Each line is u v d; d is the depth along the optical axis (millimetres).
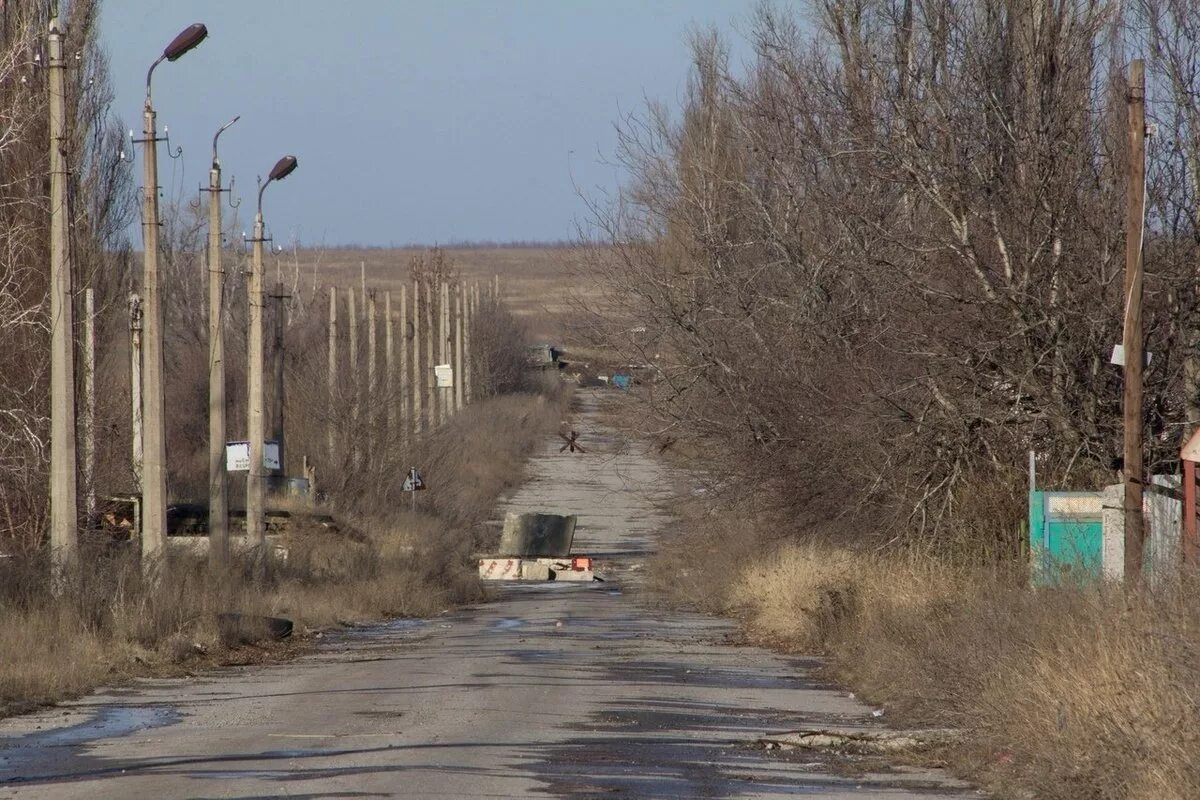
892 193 102375
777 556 110812
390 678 66500
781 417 104750
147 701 57562
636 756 43406
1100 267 88750
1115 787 35406
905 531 91812
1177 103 91062
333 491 184000
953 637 56562
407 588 127000
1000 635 51781
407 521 176750
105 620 72875
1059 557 65562
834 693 62438
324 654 81000
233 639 81312
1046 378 91562
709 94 123250
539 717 52094
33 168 108875
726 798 36812
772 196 116250
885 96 98938
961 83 95938
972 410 91000
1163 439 89375
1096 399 89625
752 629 96562
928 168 93062
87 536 95625
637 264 115312
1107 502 71312
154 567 81812
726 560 128000
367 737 46312
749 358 108312
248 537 113000
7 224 105500
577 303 120062
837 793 38375
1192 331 89125
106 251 150875
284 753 42531
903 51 100000
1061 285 89625
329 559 132875
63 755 42656
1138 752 35938
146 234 84438
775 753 45219
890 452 93438
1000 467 89062
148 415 84125
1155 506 68812
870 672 62875
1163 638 39812
